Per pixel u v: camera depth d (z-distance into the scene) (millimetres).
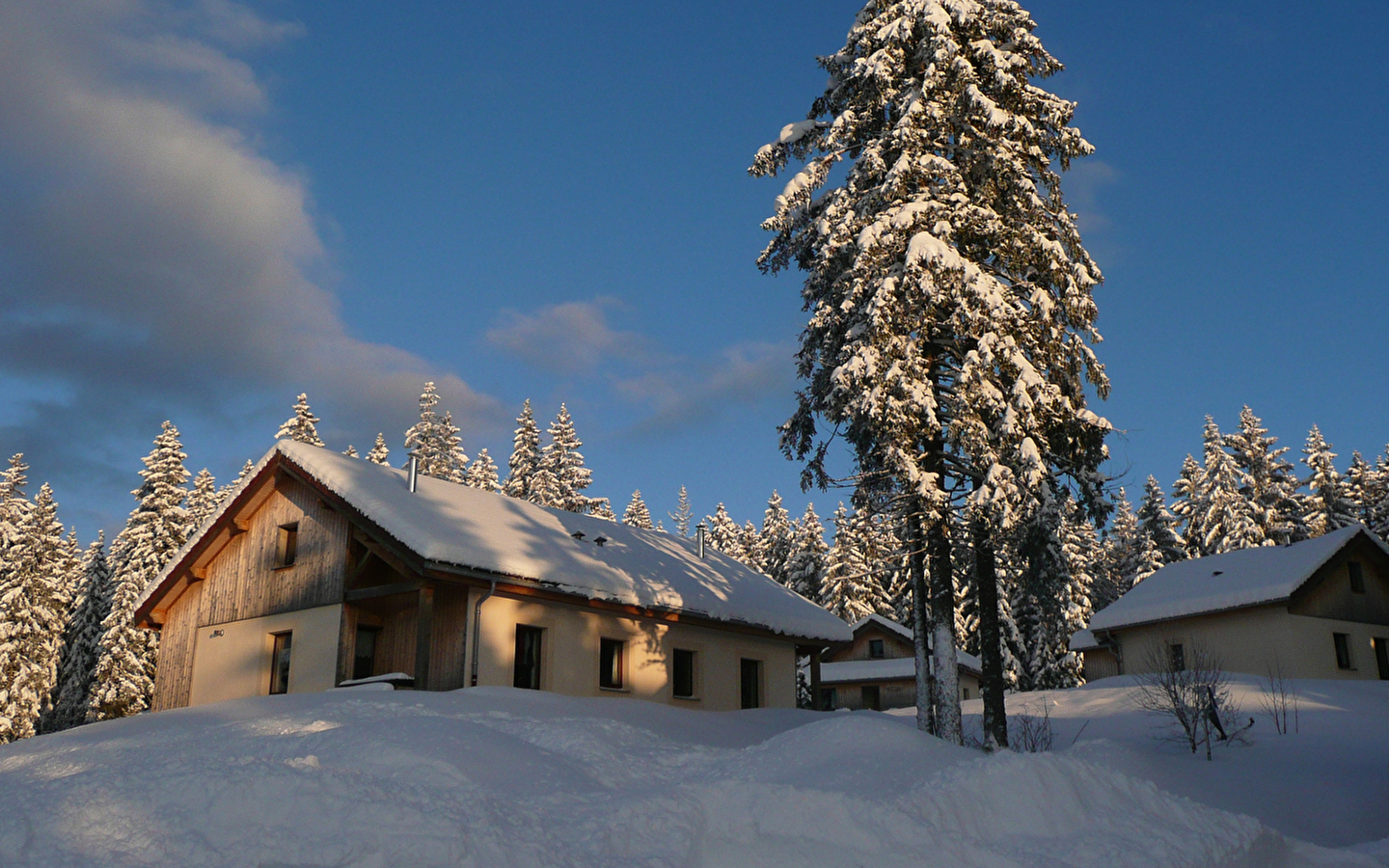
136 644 45375
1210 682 21344
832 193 17703
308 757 7523
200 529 23906
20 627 43969
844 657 51094
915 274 15406
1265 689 27172
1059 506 16047
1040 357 16422
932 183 16578
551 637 21391
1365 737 20844
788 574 62094
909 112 16141
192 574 24422
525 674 21047
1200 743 20531
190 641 24125
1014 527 15133
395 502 21125
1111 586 63562
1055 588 17703
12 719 42938
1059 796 8383
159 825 6066
